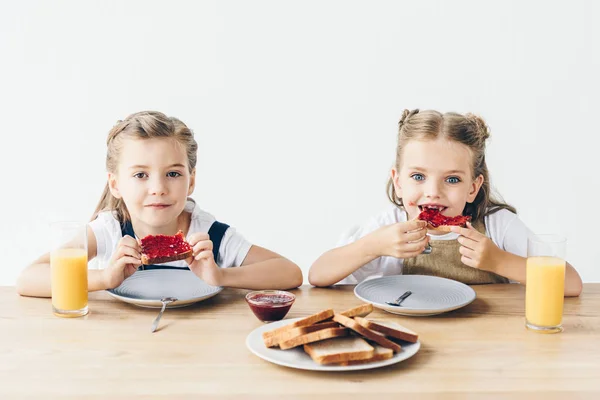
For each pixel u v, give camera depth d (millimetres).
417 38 3750
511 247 2205
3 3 3703
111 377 1263
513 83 3754
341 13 3738
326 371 1294
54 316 1614
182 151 1966
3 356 1360
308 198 3902
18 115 3793
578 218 3863
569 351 1409
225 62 3781
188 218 2182
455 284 1854
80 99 3783
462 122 2023
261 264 1907
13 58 3750
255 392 1202
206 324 1562
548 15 3689
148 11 3736
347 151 3844
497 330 1536
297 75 3787
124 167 1942
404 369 1308
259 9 3744
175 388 1216
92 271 1765
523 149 3803
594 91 3734
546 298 1515
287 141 3850
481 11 3711
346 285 1954
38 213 3873
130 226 2133
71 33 3738
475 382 1252
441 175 2000
